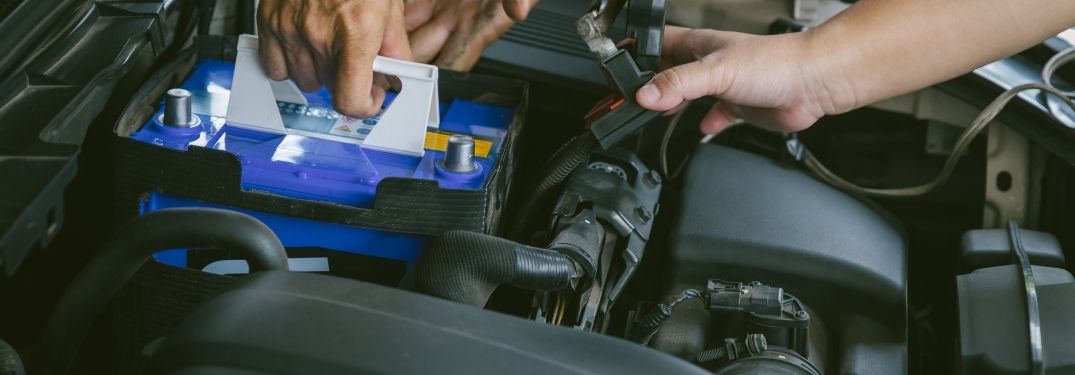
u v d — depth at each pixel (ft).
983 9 3.27
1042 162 4.17
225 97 3.76
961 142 3.91
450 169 3.38
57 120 3.07
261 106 3.53
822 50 3.35
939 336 4.22
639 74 3.26
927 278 4.48
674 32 3.88
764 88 3.41
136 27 3.66
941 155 4.47
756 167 4.08
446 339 2.05
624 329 3.80
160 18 3.78
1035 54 4.25
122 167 3.26
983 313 3.49
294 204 3.20
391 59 3.38
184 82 3.84
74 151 2.90
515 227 3.69
